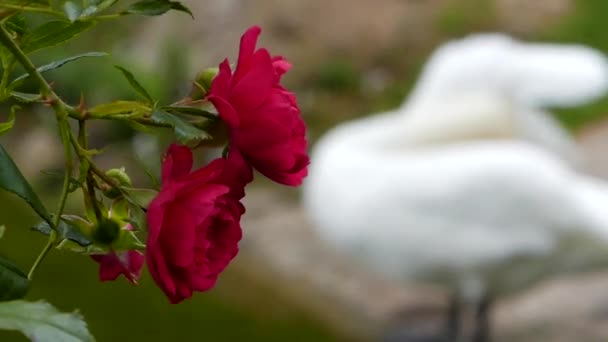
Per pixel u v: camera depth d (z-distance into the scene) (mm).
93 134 5117
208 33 7680
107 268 695
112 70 4828
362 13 8516
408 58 8422
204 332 4484
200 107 681
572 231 4094
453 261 4184
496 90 4605
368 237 4297
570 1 8883
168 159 633
